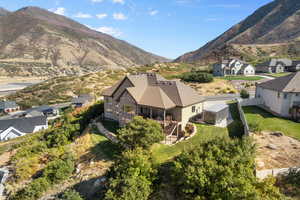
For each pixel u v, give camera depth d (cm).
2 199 2359
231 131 2783
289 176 1568
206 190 1374
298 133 2466
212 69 9644
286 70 9400
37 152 3256
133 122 2327
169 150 2328
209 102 4306
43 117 6825
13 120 6494
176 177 1543
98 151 2661
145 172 1673
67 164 2456
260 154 1917
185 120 2988
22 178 2594
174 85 3127
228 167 1341
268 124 2803
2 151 4350
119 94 3438
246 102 3891
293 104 3131
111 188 1627
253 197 1166
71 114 4422
